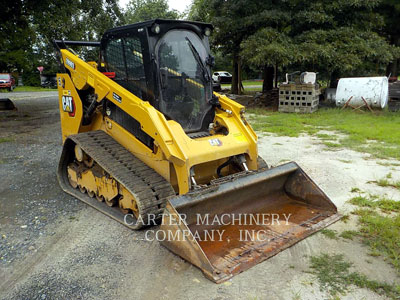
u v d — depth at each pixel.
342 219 4.58
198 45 4.98
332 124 11.12
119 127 5.09
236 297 3.16
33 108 16.20
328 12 14.57
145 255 3.86
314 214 4.60
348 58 13.34
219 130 5.14
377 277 3.40
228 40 16.92
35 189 5.87
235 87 21.47
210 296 3.18
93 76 5.10
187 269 3.60
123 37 4.84
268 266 3.60
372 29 17.02
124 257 3.82
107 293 3.24
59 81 5.86
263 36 13.87
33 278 3.47
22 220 4.73
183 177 4.13
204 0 16.62
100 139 5.18
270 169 4.61
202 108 5.04
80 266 3.66
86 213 4.94
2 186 6.01
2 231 4.43
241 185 4.20
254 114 13.64
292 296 3.16
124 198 4.62
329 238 4.12
